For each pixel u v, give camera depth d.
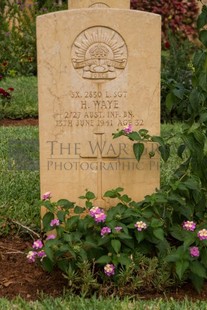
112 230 4.16
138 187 4.95
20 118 10.63
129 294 4.18
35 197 5.86
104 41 4.75
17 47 15.16
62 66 4.76
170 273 4.28
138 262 4.28
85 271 4.11
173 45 11.26
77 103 4.82
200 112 4.59
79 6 7.79
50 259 4.08
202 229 4.14
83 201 4.95
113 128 4.86
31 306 3.96
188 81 10.36
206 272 4.19
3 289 4.30
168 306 3.94
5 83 12.77
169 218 4.46
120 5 7.79
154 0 17.36
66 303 3.98
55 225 4.25
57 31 4.71
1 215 5.45
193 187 4.39
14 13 16.03
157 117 4.86
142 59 4.77
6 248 4.94
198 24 4.67
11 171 6.53
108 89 4.81
